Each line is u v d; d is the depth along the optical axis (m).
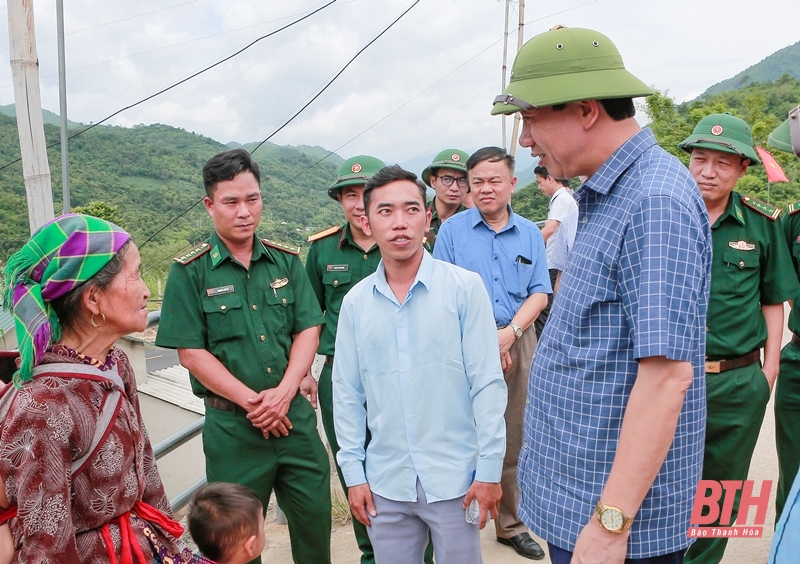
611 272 1.41
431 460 2.02
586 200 1.52
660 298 1.28
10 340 1.75
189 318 2.42
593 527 1.37
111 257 1.44
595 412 1.46
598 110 1.45
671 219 1.30
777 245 2.70
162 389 7.77
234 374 2.46
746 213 2.70
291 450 2.50
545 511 1.58
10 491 1.31
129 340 7.86
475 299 2.04
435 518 2.04
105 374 1.46
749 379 2.62
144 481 1.58
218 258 2.46
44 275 1.38
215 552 2.04
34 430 1.30
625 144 1.46
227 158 2.38
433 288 2.03
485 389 2.03
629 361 1.41
